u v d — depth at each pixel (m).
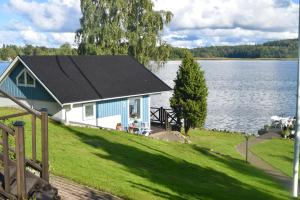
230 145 26.33
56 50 46.69
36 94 25.25
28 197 7.11
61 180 10.46
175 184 12.88
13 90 26.39
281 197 13.95
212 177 15.33
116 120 26.66
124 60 30.70
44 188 7.50
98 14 41.00
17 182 6.84
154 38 40.28
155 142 20.48
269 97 66.62
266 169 19.70
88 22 41.03
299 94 13.62
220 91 76.44
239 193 13.32
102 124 25.86
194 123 29.12
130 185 11.43
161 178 13.38
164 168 15.38
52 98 24.36
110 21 41.09
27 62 25.00
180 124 29.89
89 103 25.02
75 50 44.66
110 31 40.19
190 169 15.96
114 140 18.92
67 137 17.97
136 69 30.16
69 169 11.69
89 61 28.39
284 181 17.30
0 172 7.83
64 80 25.14
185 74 29.02
